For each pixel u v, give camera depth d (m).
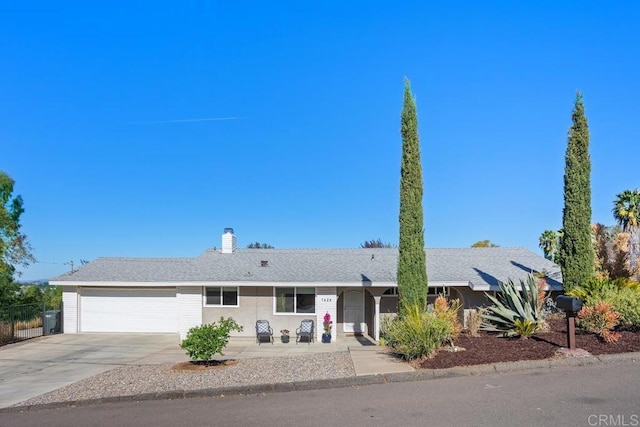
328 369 12.25
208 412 9.42
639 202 36.53
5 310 23.47
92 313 26.64
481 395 8.99
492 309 14.56
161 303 26.58
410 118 16.83
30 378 15.39
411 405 8.72
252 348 21.02
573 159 16.70
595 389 8.88
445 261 25.75
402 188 16.77
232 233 28.77
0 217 31.45
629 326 13.39
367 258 27.14
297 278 23.94
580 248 16.44
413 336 12.23
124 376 13.91
